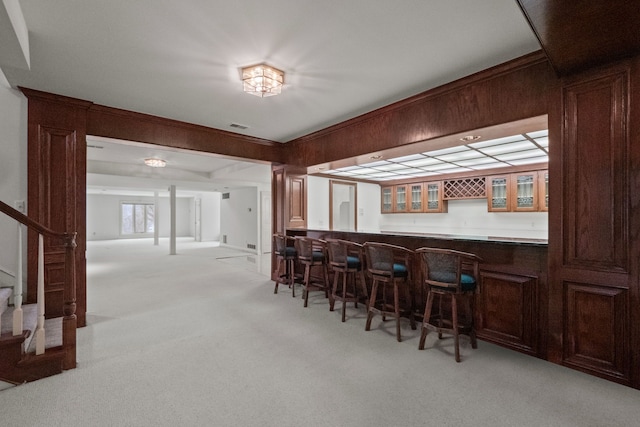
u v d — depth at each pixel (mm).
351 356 2486
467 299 2834
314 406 1844
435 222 6926
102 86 2854
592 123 2123
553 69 2160
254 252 9406
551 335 2344
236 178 8492
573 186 2211
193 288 4797
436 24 1954
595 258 2125
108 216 14102
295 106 3383
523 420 1719
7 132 2945
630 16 1565
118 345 2678
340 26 1968
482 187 5922
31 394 1947
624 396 1921
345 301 3311
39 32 2002
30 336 2352
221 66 2477
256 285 5012
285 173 4957
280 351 2570
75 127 3193
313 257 3883
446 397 1935
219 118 3797
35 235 3021
